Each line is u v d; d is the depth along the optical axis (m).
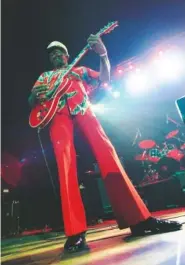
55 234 3.78
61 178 2.07
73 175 2.10
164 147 5.92
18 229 5.25
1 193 5.43
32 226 5.37
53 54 2.50
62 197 2.03
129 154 6.25
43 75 2.41
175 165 5.69
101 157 2.14
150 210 4.84
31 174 5.61
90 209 4.77
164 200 4.87
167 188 4.90
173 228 2.02
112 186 2.09
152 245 1.66
